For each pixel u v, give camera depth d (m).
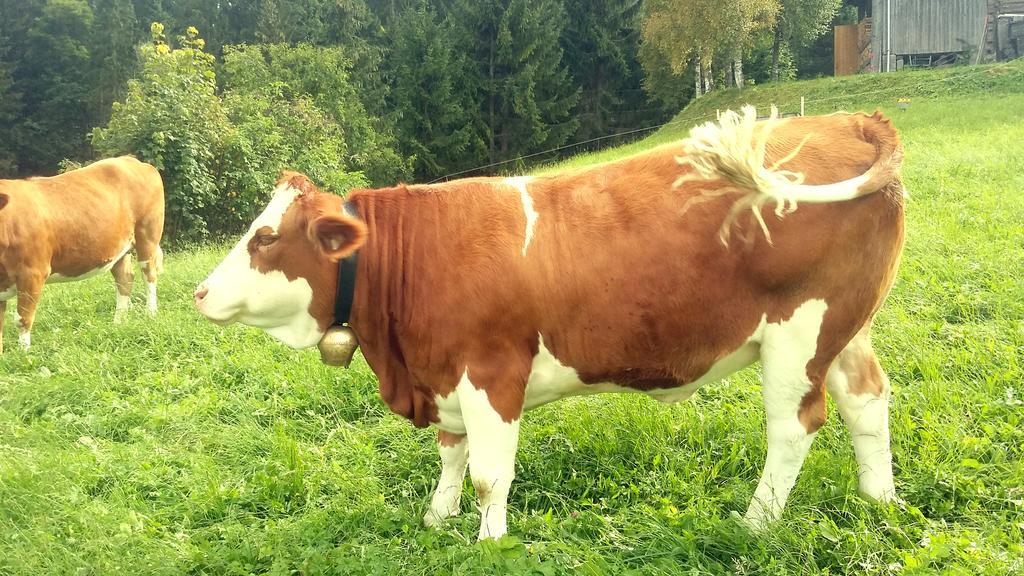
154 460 4.99
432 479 4.59
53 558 3.77
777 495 3.62
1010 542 3.23
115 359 6.93
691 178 3.45
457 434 4.06
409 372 3.91
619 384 3.76
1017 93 20.80
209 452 5.19
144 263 9.41
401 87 40.97
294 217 3.84
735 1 30.80
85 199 8.52
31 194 8.09
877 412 3.77
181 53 17.59
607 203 3.56
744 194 3.38
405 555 3.64
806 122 3.69
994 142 13.27
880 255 3.42
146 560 3.76
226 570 3.73
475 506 4.27
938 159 11.83
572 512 4.04
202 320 7.89
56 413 5.93
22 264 7.90
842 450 4.17
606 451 4.53
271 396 5.96
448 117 40.62
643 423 4.63
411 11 44.62
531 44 42.22
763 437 4.40
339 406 5.71
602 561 3.39
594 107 46.66
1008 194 9.02
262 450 5.18
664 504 3.88
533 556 3.34
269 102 22.02
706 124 3.19
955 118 17.70
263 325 4.05
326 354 3.98
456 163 41.88
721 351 3.58
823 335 3.48
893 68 33.41
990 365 4.82
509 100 42.62
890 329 5.55
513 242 3.56
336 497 4.40
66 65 44.75
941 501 3.73
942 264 6.80
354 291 3.84
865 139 3.54
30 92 44.44
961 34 32.00
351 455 4.92
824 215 3.34
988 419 4.28
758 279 3.42
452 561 3.42
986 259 6.75
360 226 3.55
